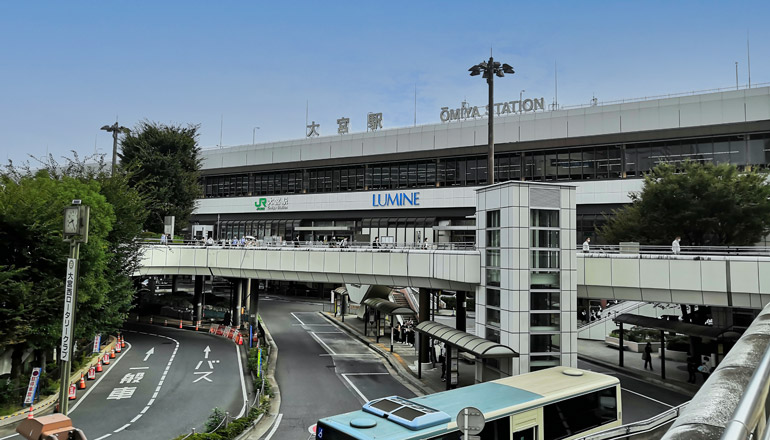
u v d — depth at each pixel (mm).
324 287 80938
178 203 57812
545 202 25172
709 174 36250
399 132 64188
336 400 26125
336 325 53250
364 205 65875
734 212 34312
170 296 57375
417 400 14633
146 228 55344
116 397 26312
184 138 58438
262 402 24672
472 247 34188
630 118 51469
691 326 28719
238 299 49812
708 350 33500
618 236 41219
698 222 35469
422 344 32125
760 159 46438
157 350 38781
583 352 40156
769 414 2598
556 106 57250
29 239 24125
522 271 24484
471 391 15516
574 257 25422
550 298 24906
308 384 29391
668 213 36781
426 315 33281
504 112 59344
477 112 60625
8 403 22906
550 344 24688
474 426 10242
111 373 31422
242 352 38594
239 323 49500
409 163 64188
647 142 50938
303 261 37844
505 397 14883
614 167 52312
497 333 25719
